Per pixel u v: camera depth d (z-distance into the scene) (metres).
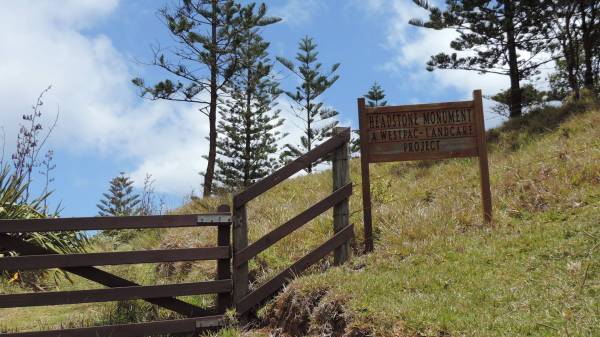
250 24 26.34
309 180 15.06
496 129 17.20
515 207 7.82
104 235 12.91
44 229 6.25
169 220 6.58
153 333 6.34
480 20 20.53
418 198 10.15
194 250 6.61
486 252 6.24
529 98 21.72
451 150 7.85
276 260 7.89
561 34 19.92
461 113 7.91
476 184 9.84
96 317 7.19
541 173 8.78
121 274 8.77
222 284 6.64
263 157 34.31
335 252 7.33
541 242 6.12
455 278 5.60
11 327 7.07
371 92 41.94
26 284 9.04
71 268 6.40
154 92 24.06
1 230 6.18
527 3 19.77
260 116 34.09
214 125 25.25
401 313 4.78
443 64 21.67
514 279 5.32
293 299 5.96
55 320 7.30
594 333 3.95
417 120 7.91
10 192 9.66
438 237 7.13
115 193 50.34
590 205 7.02
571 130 12.20
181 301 6.68
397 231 7.76
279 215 10.20
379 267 6.51
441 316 4.62
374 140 7.89
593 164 8.31
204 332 6.41
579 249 5.65
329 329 5.22
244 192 6.84
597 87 17.98
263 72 27.56
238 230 6.79
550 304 4.59
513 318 4.45
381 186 10.32
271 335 5.89
